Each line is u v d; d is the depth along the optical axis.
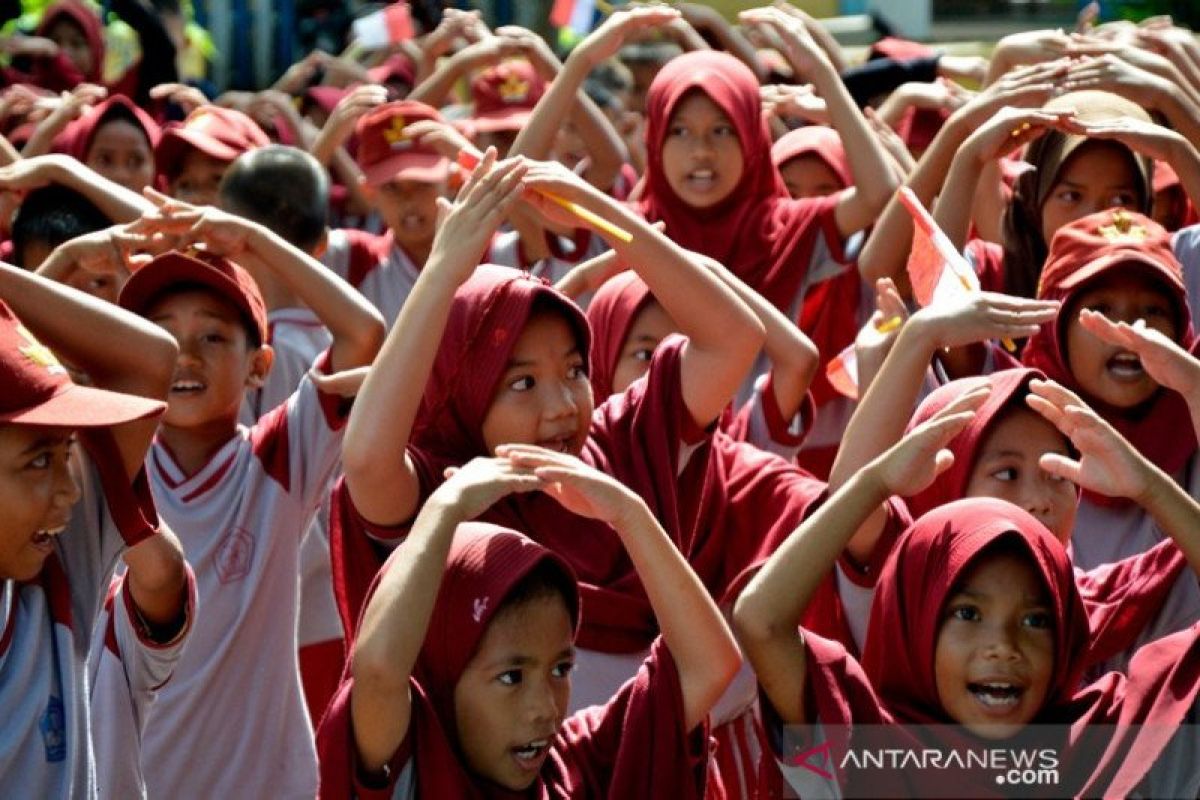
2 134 23.64
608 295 14.68
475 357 12.18
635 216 12.73
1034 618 10.57
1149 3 30.33
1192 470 13.59
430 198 20.08
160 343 10.80
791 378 14.46
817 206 18.52
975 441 12.12
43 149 20.56
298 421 13.63
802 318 18.58
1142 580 12.12
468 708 10.19
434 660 10.23
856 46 30.98
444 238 12.09
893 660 10.78
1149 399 13.65
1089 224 14.14
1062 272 14.01
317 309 13.66
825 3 32.22
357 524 12.34
